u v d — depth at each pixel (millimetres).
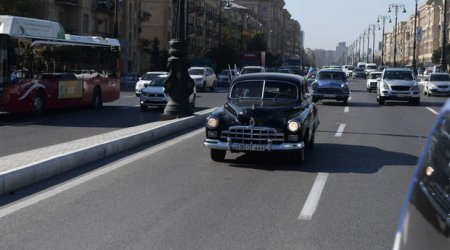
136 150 12688
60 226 6469
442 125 2799
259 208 7398
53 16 52625
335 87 29094
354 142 14562
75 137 15109
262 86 12078
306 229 6402
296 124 10547
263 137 10547
